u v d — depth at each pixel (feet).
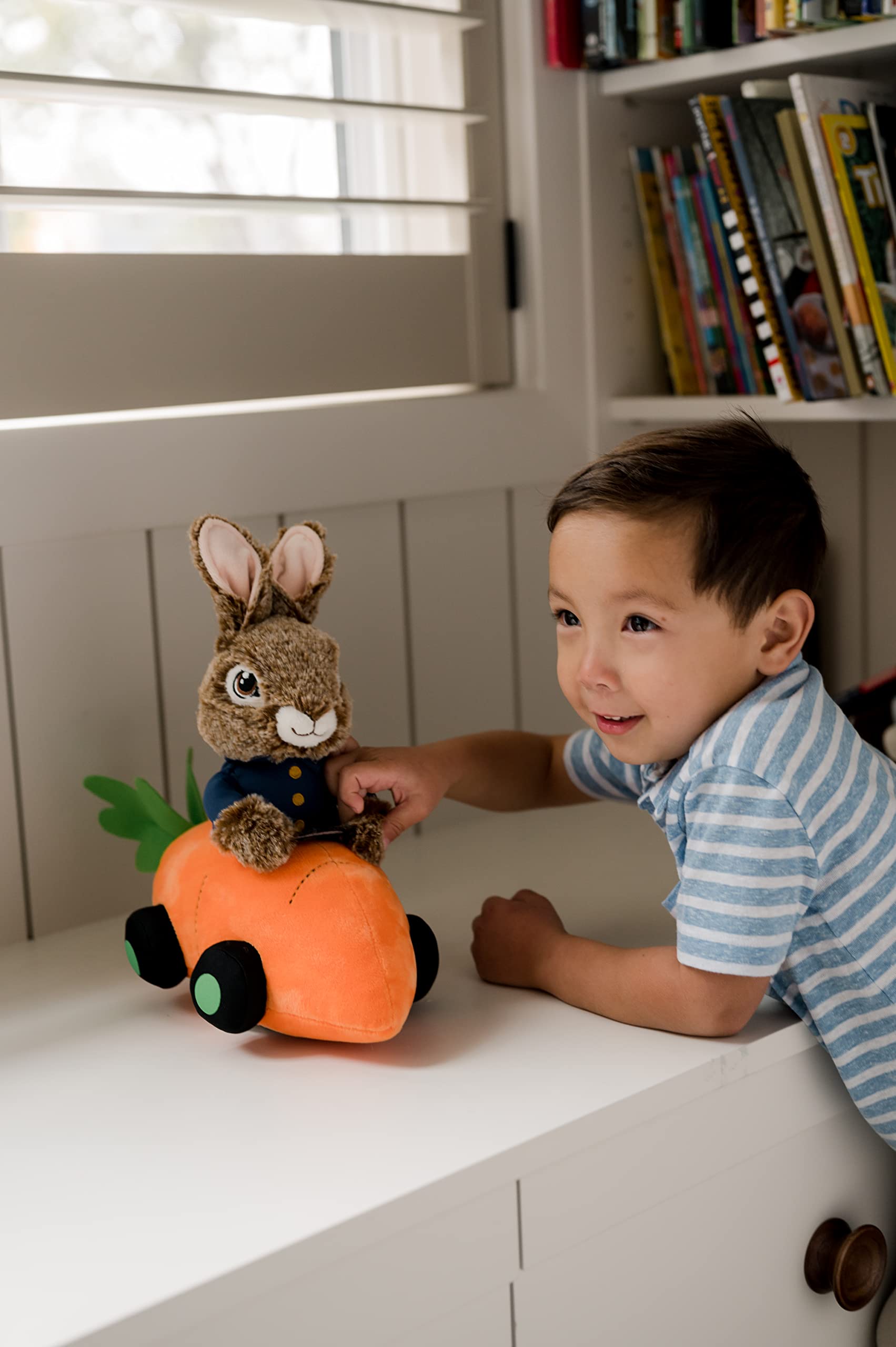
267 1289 1.84
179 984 2.88
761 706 2.44
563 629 2.58
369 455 3.62
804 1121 2.60
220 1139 2.16
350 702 2.73
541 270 3.97
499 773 3.11
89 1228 1.91
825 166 3.29
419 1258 2.02
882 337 3.36
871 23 3.29
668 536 2.39
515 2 3.85
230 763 2.66
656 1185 2.34
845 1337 2.80
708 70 3.67
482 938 2.80
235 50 3.74
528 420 3.99
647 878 3.38
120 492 3.19
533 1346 2.19
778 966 2.40
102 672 3.26
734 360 3.92
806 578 2.55
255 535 3.44
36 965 3.03
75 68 3.43
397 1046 2.48
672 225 4.01
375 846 2.64
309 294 3.52
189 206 3.09
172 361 3.29
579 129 4.00
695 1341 2.46
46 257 3.06
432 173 3.94
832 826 2.41
